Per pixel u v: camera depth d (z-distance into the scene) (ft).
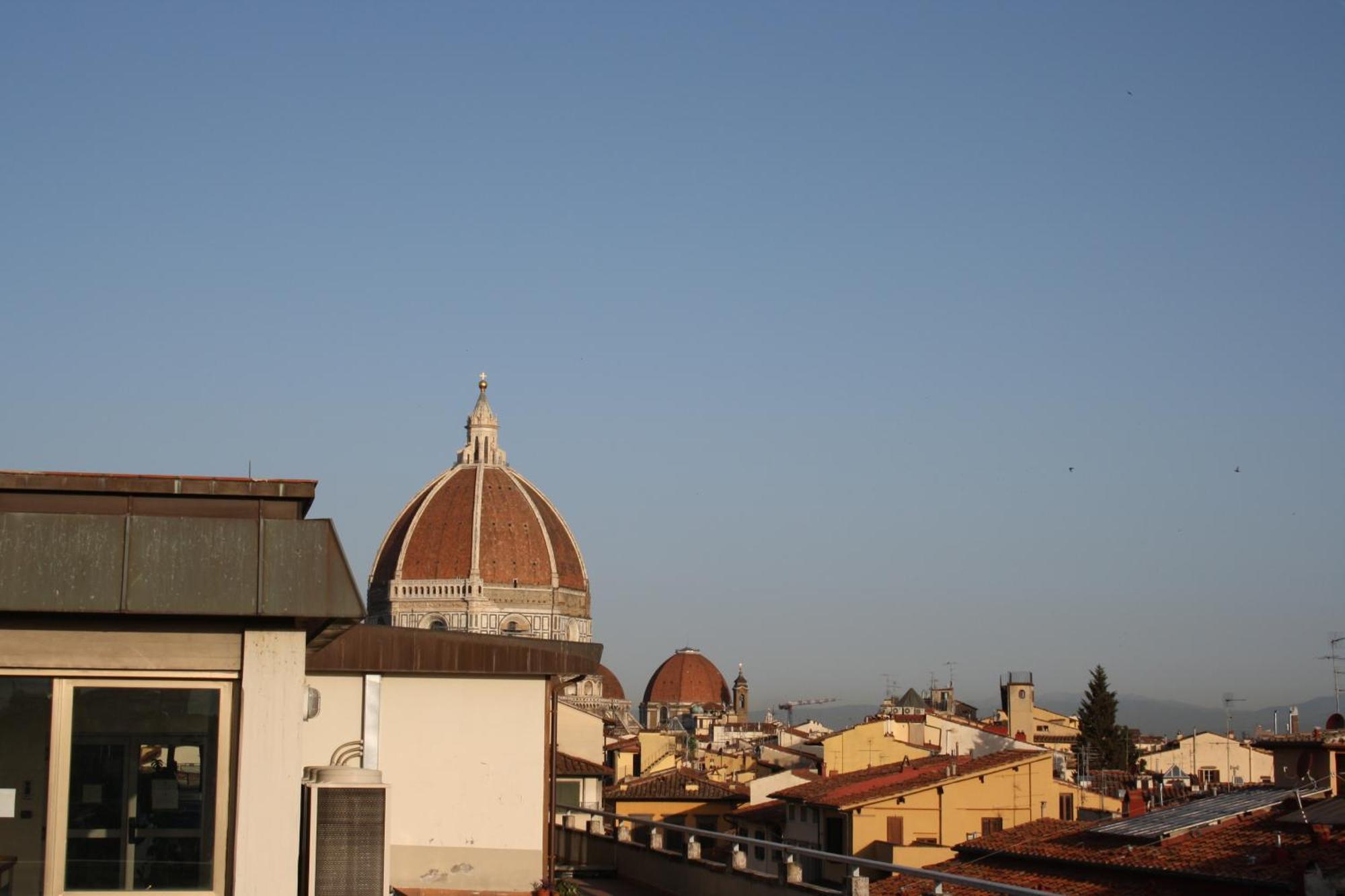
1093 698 541.34
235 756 57.00
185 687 57.11
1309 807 152.66
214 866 56.44
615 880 157.79
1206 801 170.91
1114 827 160.15
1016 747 334.03
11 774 55.98
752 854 265.75
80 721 56.49
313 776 68.64
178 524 56.03
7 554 54.75
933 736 389.19
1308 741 173.27
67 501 57.00
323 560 56.65
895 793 223.51
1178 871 135.33
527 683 118.01
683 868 135.64
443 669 115.44
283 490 58.18
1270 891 125.90
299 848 58.80
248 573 55.98
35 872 55.72
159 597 55.36
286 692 56.90
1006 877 156.15
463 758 116.16
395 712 115.96
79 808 56.18
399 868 114.01
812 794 240.73
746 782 350.43
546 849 116.16
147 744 56.75
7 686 56.29
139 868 56.24
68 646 56.24
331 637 66.95
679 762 430.20
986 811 226.38
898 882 166.71
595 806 231.09
